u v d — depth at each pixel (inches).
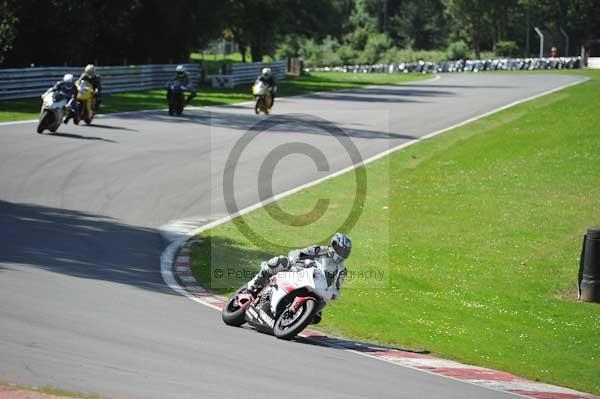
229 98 6417.3
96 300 1536.7
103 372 1059.9
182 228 2461.9
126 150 3540.8
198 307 1638.8
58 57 6776.6
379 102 6565.0
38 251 1955.0
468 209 3088.1
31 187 2731.3
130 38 7514.8
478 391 1266.0
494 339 1771.7
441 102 6619.1
